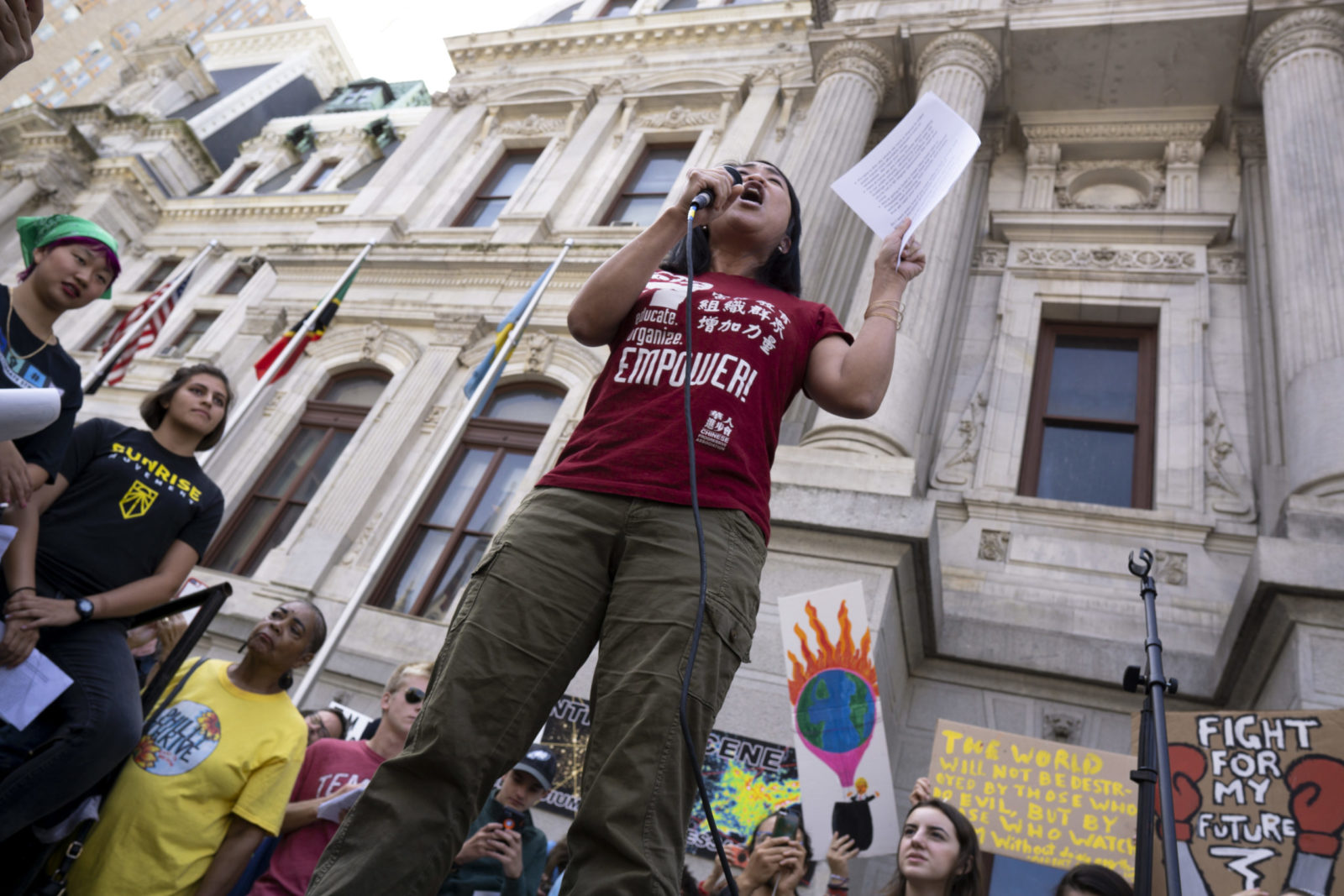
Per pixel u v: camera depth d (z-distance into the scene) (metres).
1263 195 10.91
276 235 19.91
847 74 12.47
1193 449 9.31
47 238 3.24
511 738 1.47
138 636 4.88
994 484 9.52
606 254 13.12
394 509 11.53
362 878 1.33
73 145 22.69
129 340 12.61
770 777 6.02
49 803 2.80
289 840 3.92
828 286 10.34
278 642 3.81
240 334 14.76
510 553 1.60
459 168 16.55
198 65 31.50
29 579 2.96
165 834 3.40
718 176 2.09
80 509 3.29
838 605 5.61
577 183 15.20
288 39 32.97
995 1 12.57
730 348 1.85
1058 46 12.03
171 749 3.56
